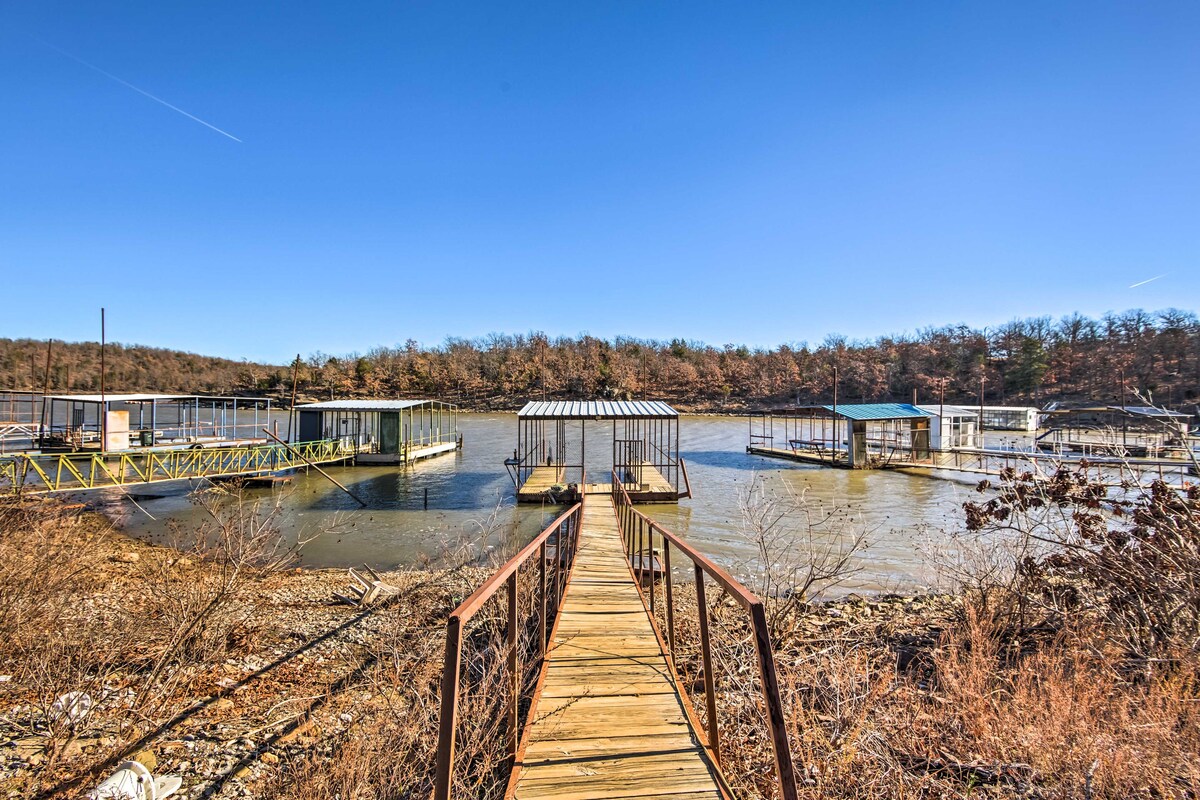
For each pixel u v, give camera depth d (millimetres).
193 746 4520
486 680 4242
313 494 17922
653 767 3021
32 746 4289
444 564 10062
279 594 8461
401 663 5434
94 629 5812
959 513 15133
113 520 13312
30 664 4984
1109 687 4293
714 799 2758
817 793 3393
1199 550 5172
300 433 25125
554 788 2838
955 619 6668
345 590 8672
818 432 42156
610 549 8750
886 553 11000
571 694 3842
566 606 5789
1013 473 7098
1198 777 3223
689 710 3619
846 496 17906
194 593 6590
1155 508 5500
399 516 14875
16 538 6703
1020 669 4852
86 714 4473
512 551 9992
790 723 4113
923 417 25953
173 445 22391
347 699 5293
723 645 5777
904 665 5852
